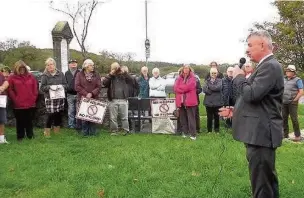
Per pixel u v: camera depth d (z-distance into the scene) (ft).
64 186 18.86
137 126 37.47
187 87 32.40
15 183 19.49
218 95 34.73
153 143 29.68
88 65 33.14
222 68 52.03
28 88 30.96
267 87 12.84
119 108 34.37
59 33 55.93
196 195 17.26
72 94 36.14
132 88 37.19
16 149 27.50
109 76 34.17
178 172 21.18
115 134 33.83
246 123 13.51
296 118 33.19
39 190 18.52
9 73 34.06
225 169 21.72
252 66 14.80
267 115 13.32
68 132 34.76
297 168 22.08
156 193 17.69
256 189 13.70
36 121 37.40
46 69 33.04
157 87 39.63
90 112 32.83
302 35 107.55
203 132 36.06
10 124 37.76
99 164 23.03
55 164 23.18
